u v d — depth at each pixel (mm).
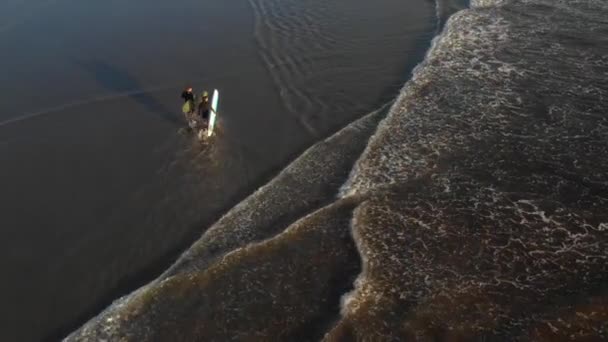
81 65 21797
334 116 18172
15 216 14461
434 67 20562
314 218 13727
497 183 14734
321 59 21781
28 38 24344
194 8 26969
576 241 12727
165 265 12859
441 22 24438
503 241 12859
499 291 11523
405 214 13820
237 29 24516
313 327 10992
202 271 12328
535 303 11180
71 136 17516
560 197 14109
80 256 13172
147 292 11875
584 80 19172
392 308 11227
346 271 12297
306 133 17328
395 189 14672
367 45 22719
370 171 15367
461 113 17781
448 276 11977
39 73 21312
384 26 24344
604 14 24188
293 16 25656
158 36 24078
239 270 12352
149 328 11188
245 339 10875
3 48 23484
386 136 16797
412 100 18594
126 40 23828
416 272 12117
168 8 27078
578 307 11000
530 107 17875
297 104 18859
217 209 14453
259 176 15562
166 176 15633
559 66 20156
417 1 26797
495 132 16766
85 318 11688
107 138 17344
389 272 12133
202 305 11602
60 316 11742
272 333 10953
